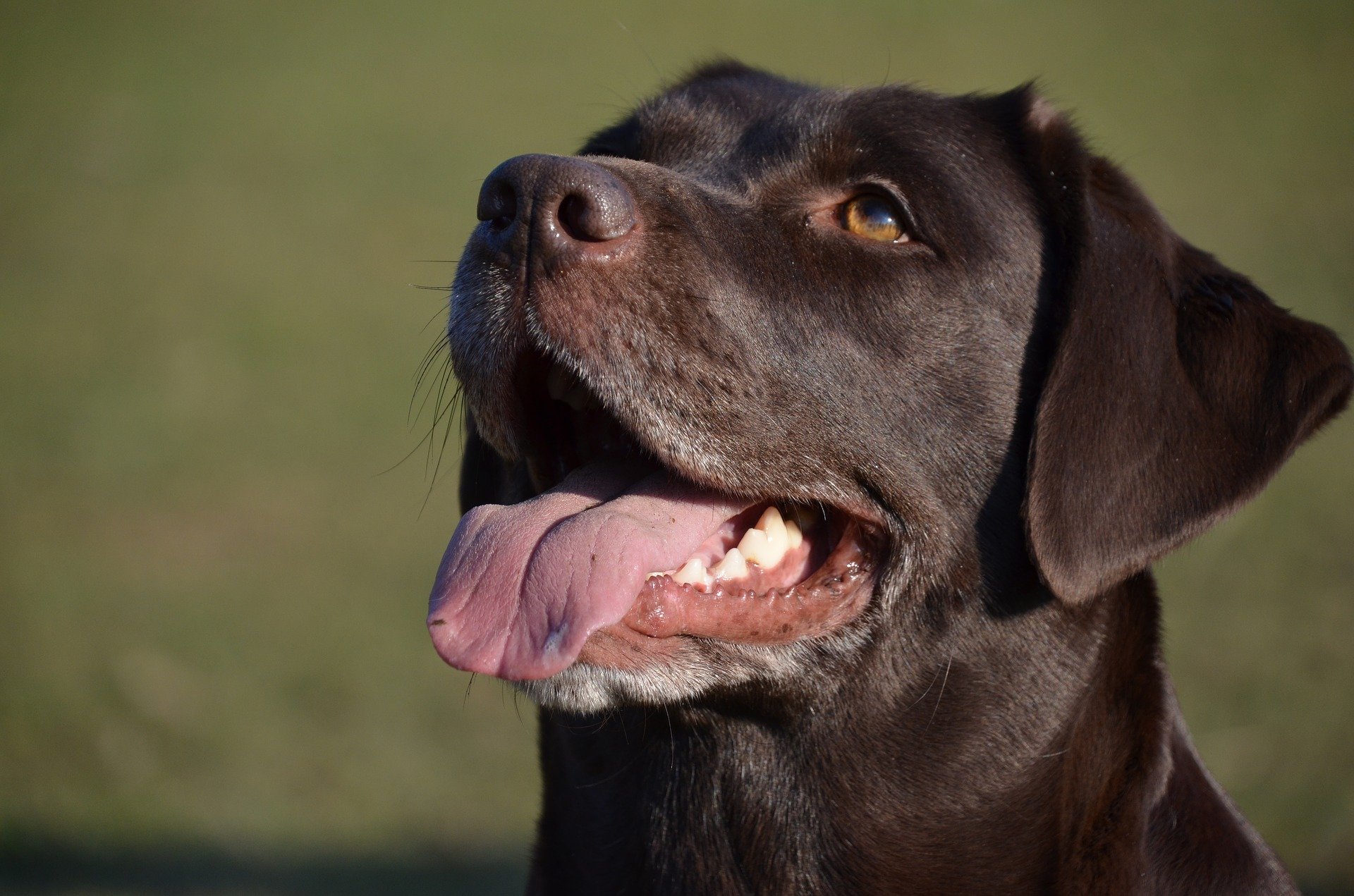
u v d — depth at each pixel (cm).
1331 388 552
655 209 532
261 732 1317
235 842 1152
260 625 1517
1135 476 539
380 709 1371
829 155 573
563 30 4222
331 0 4791
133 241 2953
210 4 4791
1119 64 3731
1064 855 573
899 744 561
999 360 560
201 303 2605
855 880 569
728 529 570
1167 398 550
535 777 1274
